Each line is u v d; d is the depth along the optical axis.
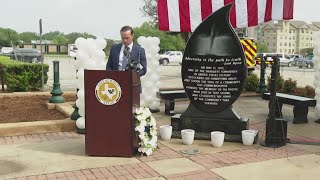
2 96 11.00
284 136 6.48
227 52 6.71
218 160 5.61
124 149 5.65
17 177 4.82
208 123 6.82
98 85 5.57
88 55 7.00
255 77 13.95
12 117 8.27
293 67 44.00
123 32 6.22
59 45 77.81
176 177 4.87
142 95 9.55
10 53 38.31
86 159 5.58
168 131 6.75
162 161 5.52
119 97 5.56
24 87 12.88
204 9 7.66
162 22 7.76
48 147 6.23
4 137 6.91
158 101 9.87
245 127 6.68
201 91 6.88
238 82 6.69
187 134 6.43
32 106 9.73
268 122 6.48
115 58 6.45
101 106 5.61
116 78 5.53
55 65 9.50
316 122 8.61
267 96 9.30
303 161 5.62
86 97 5.62
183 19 7.73
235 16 7.65
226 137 6.70
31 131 7.18
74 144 6.43
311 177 4.94
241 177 4.91
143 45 9.43
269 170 5.20
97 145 5.69
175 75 26.61
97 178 4.81
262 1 7.55
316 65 8.58
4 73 12.85
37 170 5.09
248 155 5.89
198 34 6.85
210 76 6.82
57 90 9.52
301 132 7.64
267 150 6.19
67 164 5.35
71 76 23.16
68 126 7.44
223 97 6.79
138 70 5.93
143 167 5.25
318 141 6.84
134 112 5.70
